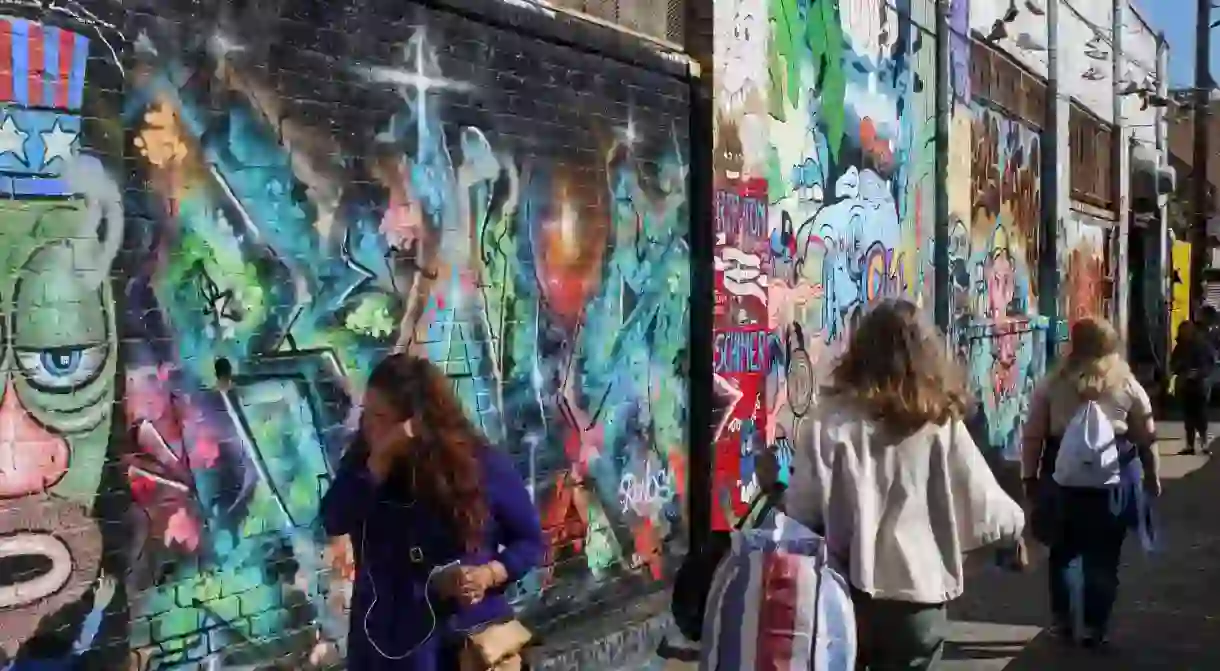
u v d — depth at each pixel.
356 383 6.00
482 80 6.94
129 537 4.86
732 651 4.19
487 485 4.24
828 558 4.30
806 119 10.70
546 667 7.00
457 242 6.73
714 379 9.10
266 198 5.53
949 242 14.30
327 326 5.86
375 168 6.17
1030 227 18.23
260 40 5.52
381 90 6.22
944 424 4.65
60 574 4.58
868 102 12.10
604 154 8.03
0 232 4.39
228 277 5.33
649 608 8.26
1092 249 22.03
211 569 5.22
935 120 14.01
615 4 8.25
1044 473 7.98
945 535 4.60
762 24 9.80
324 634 5.77
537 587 7.40
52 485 4.56
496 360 7.04
